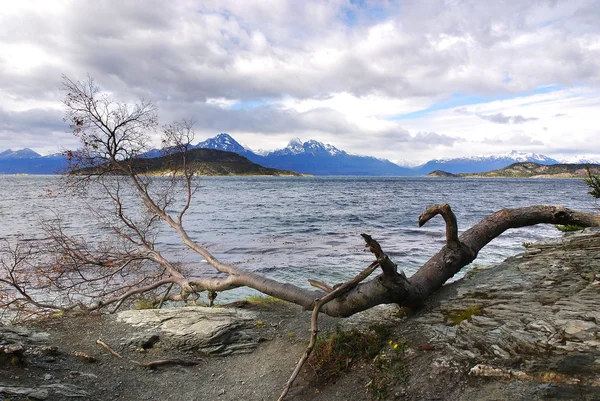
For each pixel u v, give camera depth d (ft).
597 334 14.07
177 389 17.31
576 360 12.78
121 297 29.99
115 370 18.24
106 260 34.35
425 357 15.65
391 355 16.63
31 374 15.84
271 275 46.55
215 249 63.72
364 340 18.34
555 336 14.49
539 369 12.83
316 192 284.41
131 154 34.40
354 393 15.38
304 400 15.89
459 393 13.19
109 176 35.76
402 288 18.89
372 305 19.19
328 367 17.53
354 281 18.78
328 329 22.00
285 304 28.89
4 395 13.37
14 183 411.13
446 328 17.49
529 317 16.55
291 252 60.90
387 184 496.64
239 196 230.48
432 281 20.67
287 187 378.32
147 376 18.13
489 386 12.95
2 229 80.64
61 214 108.99
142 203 40.24
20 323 23.90
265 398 16.46
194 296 34.22
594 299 17.21
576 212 26.25
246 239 74.02
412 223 98.02
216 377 18.40
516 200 186.70
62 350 19.19
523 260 26.02
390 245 65.16
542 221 26.25
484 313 18.01
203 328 22.03
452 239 21.27
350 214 123.13
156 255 33.22
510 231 78.23
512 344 14.66
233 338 21.67
